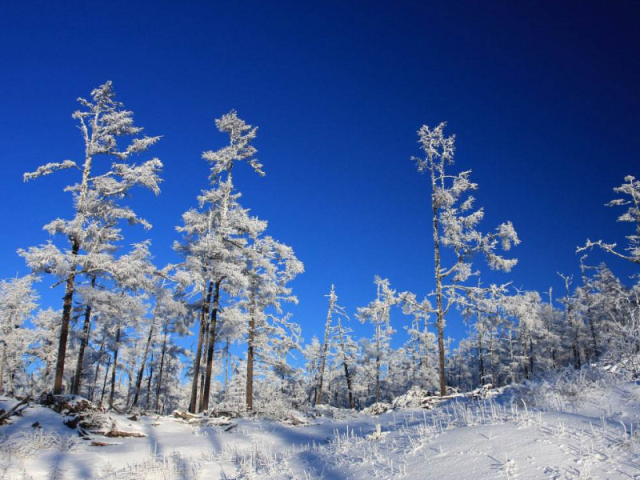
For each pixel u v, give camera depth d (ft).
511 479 17.54
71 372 126.31
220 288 79.25
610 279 133.69
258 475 27.27
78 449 38.06
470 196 70.64
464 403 42.63
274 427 53.47
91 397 137.69
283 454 33.19
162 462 32.55
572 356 148.97
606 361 36.09
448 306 70.23
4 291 117.19
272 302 89.40
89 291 61.67
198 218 77.46
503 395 39.63
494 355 155.53
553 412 25.72
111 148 65.87
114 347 108.17
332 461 26.55
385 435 30.01
